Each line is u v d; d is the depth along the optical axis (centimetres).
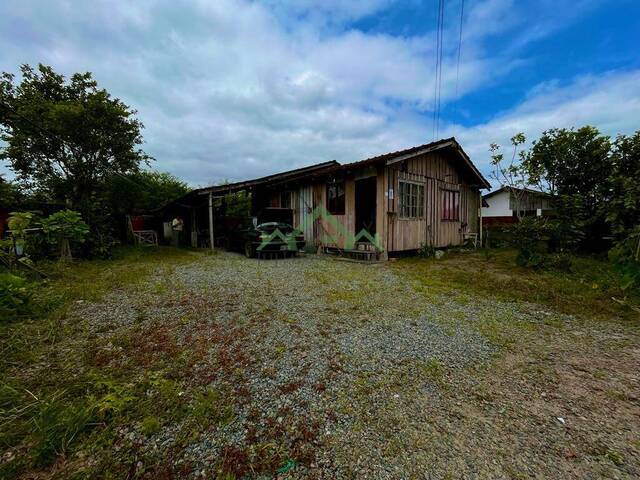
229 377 223
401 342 288
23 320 335
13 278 359
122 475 137
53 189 1045
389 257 843
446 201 1044
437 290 488
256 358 254
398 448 153
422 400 196
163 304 409
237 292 477
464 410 186
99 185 1105
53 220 711
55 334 300
